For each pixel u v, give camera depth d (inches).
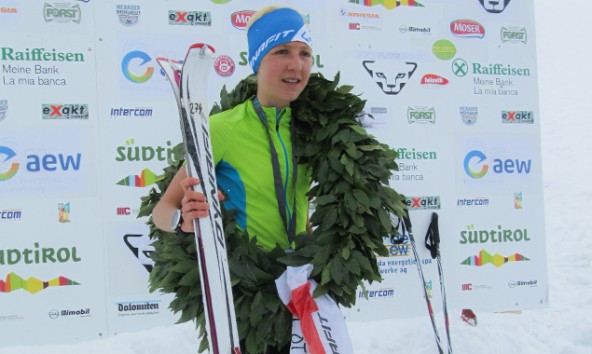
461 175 166.6
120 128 148.0
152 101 149.3
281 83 85.4
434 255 158.7
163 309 151.3
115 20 147.3
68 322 145.9
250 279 85.0
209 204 78.6
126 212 148.5
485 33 168.2
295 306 81.4
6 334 142.8
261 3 153.5
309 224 97.7
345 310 159.9
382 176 90.9
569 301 195.0
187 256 90.8
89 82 146.3
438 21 164.7
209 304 76.8
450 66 165.8
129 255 148.9
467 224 167.0
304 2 155.6
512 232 170.4
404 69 162.4
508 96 170.2
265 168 86.4
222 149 85.9
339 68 158.1
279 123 90.1
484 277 168.1
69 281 145.9
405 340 158.2
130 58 148.0
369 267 84.3
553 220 316.5
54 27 144.4
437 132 164.9
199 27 150.8
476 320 167.8
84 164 146.3
